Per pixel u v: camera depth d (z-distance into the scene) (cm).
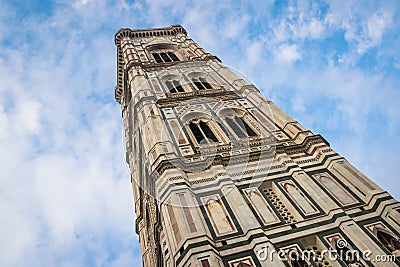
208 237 1722
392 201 1919
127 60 4962
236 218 1911
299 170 2277
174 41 5775
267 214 1966
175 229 1825
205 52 4769
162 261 2203
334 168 2283
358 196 2044
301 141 2575
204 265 1559
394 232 1783
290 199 2062
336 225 1847
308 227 1852
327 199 2020
